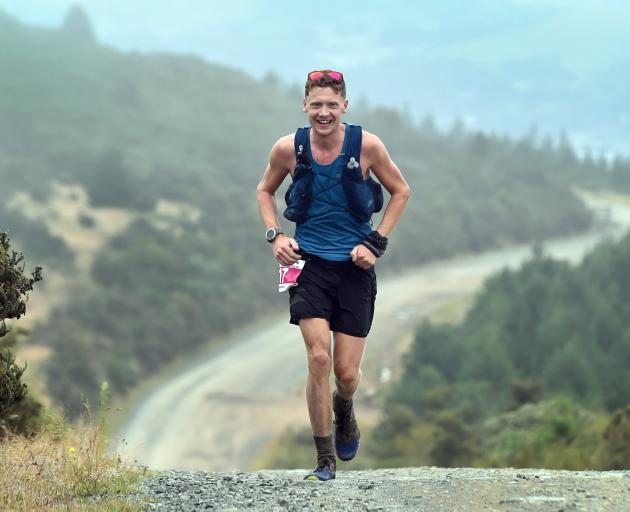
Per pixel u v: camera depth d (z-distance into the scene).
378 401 158.38
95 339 168.75
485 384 128.12
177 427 144.75
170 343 182.12
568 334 154.25
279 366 181.38
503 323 168.62
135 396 160.00
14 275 9.78
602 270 181.88
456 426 67.62
